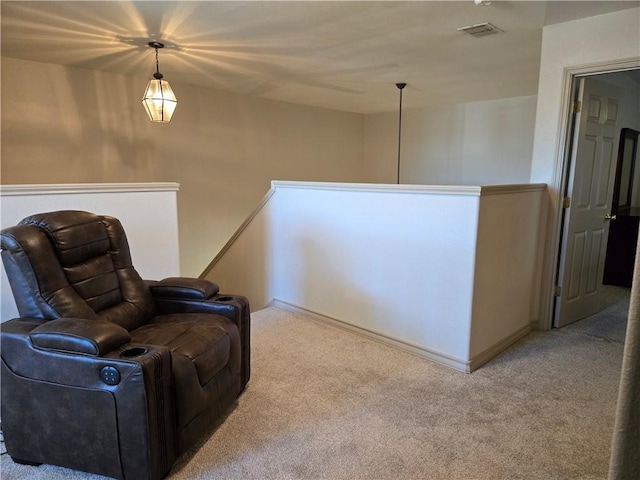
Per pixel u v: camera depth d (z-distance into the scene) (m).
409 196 2.91
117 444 1.64
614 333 3.42
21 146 4.20
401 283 3.04
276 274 4.15
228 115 5.85
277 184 3.96
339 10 2.85
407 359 2.94
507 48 3.70
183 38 3.45
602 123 3.52
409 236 2.95
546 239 3.39
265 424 2.16
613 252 4.84
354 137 7.77
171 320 2.29
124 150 4.92
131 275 2.41
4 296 2.28
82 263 2.15
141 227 3.06
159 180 5.27
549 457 1.93
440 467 1.86
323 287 3.65
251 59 4.09
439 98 6.11
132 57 4.04
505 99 6.02
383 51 3.80
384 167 7.72
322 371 2.75
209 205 5.81
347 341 3.26
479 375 2.70
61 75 4.37
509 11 2.87
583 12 2.88
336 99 6.30
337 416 2.24
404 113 7.28
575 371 2.75
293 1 2.71
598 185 3.63
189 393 1.82
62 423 1.70
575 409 2.31
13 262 1.91
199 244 5.77
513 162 6.04
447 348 2.83
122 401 1.60
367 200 3.19
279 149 6.56
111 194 2.88
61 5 2.78
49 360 1.67
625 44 2.85
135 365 1.57
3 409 1.78
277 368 2.79
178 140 5.38
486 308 2.83
